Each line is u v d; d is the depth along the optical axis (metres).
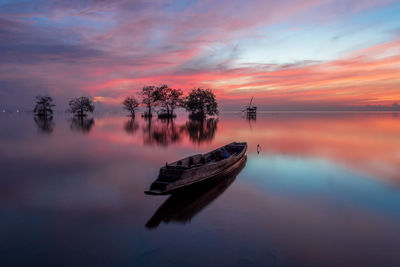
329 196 9.05
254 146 21.09
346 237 6.18
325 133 32.12
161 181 9.15
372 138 26.53
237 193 9.43
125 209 7.90
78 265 5.11
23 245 5.79
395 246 5.79
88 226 6.74
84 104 94.25
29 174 11.99
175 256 5.41
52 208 7.93
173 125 49.91
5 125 46.88
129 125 49.34
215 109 86.69
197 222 7.01
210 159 13.76
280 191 9.64
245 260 5.25
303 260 5.26
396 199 8.72
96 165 14.05
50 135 29.72
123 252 5.55
